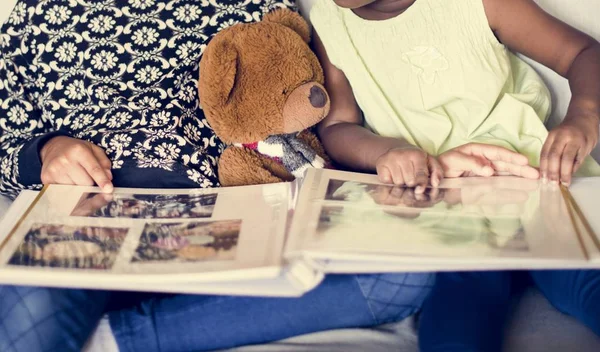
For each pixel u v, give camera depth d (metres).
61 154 0.93
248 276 0.67
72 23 1.08
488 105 1.01
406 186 0.88
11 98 1.09
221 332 0.81
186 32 1.08
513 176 0.90
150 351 0.81
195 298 0.82
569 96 1.12
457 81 1.02
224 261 0.70
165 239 0.77
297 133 1.04
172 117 1.00
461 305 0.77
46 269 0.70
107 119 1.01
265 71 0.95
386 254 0.68
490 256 0.67
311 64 1.00
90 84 1.06
